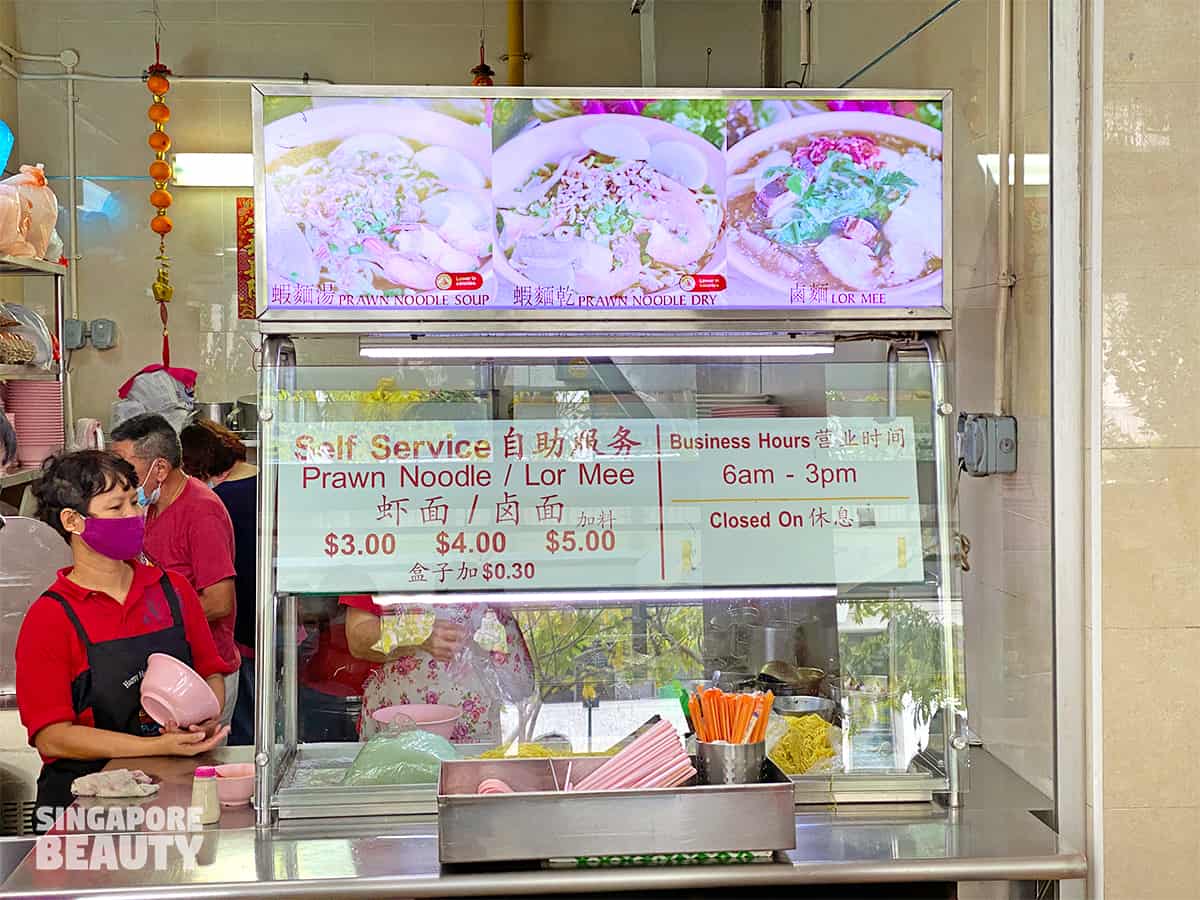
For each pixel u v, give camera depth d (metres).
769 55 2.17
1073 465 2.13
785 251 2.05
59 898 1.78
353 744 1.97
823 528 2.06
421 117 1.99
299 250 1.97
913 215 2.07
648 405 2.04
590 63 2.14
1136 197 2.08
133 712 2.04
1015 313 2.23
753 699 1.93
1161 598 2.11
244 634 2.08
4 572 2.03
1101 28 2.07
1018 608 2.21
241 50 2.08
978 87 2.22
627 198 2.03
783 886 1.93
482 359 2.02
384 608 1.98
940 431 2.09
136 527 2.05
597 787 1.87
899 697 2.07
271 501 1.97
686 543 2.04
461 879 1.80
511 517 2.02
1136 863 2.11
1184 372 2.10
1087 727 2.14
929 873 1.89
